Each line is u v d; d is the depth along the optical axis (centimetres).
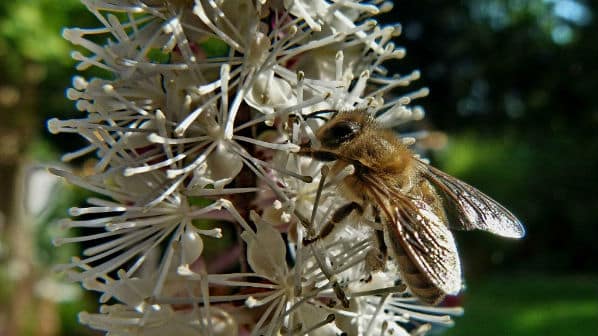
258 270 5
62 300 20
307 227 5
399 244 5
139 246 5
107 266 5
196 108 5
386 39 5
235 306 5
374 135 5
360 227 5
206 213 5
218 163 5
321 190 5
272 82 5
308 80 5
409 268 5
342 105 5
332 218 5
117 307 5
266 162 5
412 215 5
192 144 5
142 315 5
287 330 5
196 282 5
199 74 5
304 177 5
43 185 21
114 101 5
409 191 5
